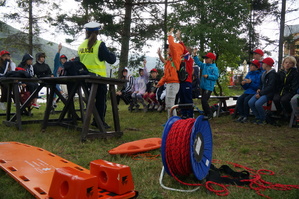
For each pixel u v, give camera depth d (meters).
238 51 12.80
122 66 16.19
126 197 2.29
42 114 8.53
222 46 12.62
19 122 5.80
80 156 3.85
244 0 12.48
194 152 2.73
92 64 5.44
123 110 9.92
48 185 2.49
